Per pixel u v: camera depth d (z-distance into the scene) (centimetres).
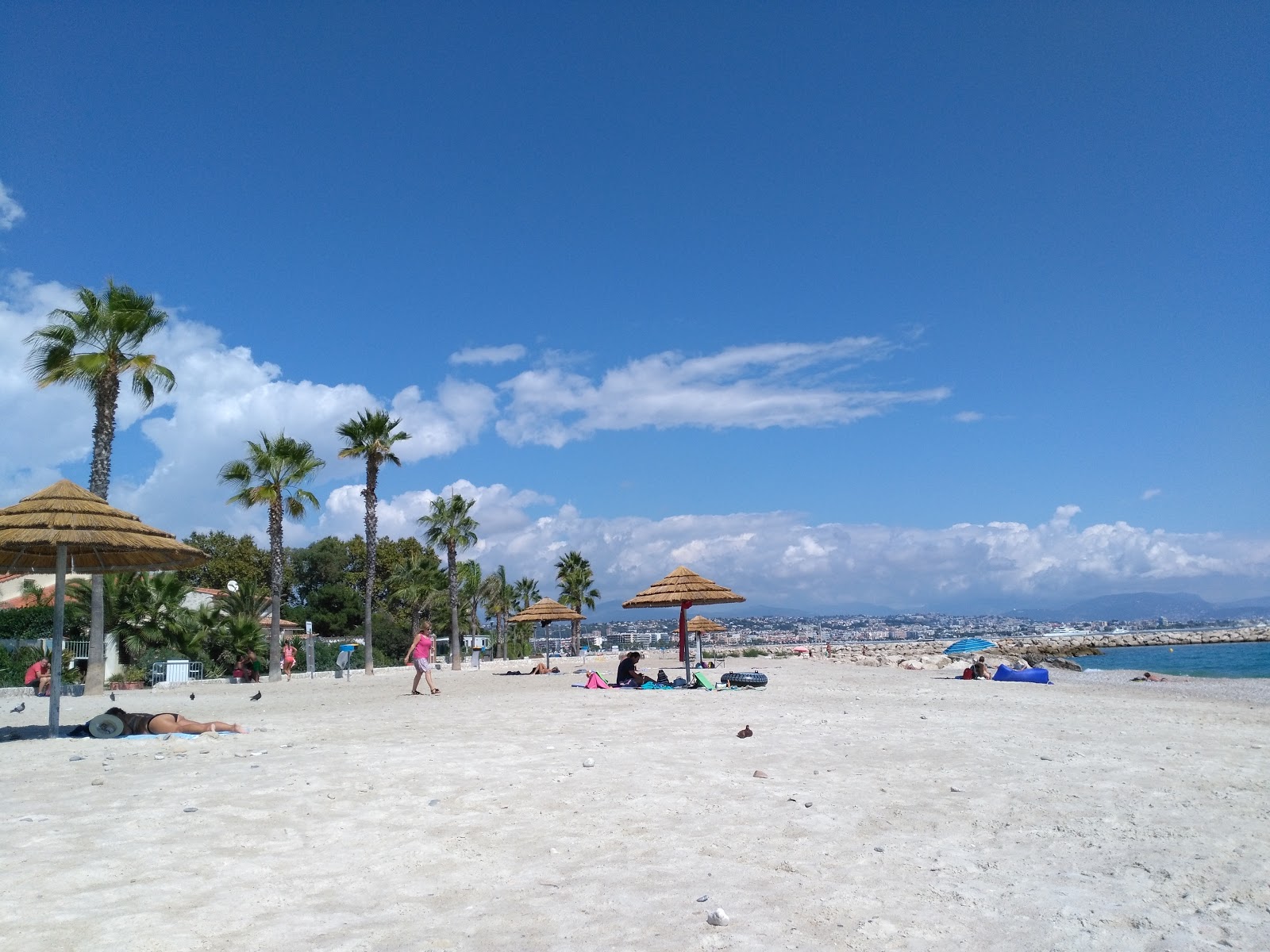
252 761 873
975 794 727
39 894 452
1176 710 1622
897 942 402
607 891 473
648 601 2075
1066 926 426
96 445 2330
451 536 4206
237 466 3269
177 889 464
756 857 539
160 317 2433
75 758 901
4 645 2853
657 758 890
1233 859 543
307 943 391
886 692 2038
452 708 1566
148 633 3095
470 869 509
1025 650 8250
